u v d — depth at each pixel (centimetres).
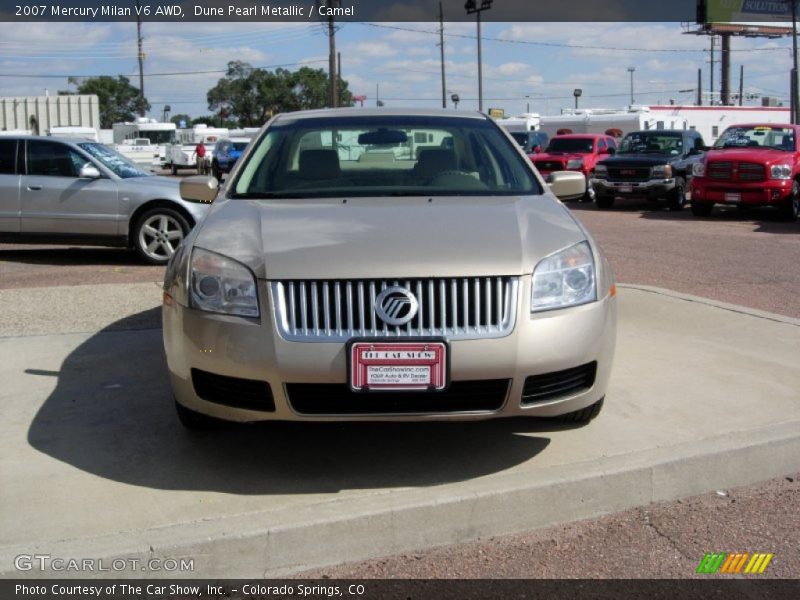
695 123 3853
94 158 1084
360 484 383
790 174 1669
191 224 1075
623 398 494
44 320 691
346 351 351
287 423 459
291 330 355
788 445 421
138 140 4934
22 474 391
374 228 387
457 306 359
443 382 352
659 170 1958
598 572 334
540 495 368
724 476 407
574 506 375
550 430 445
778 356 578
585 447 422
